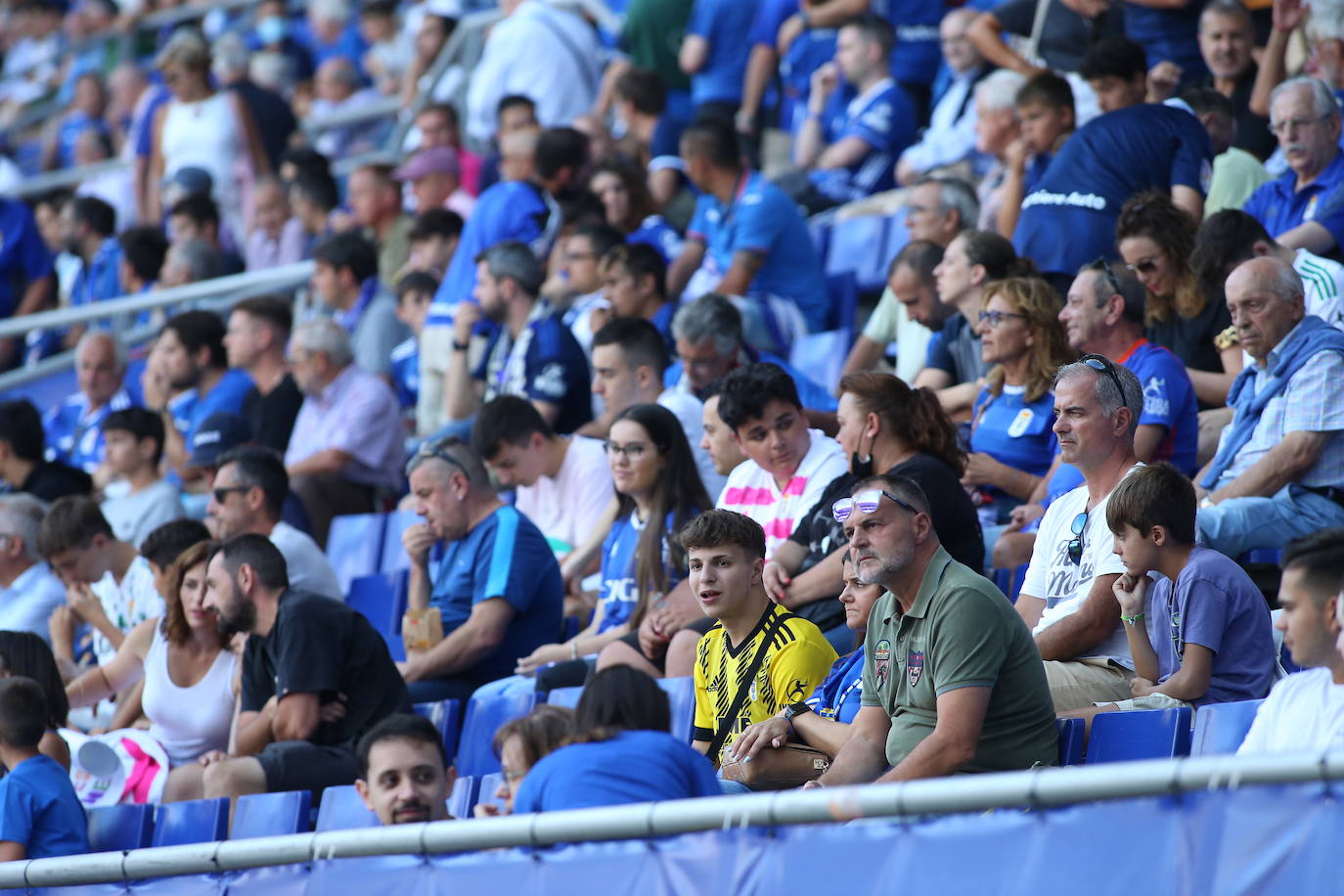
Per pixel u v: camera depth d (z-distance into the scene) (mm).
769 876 11898
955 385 23594
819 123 36656
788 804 11867
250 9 56125
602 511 23750
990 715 14172
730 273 28844
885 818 11578
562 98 39438
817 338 28000
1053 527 17188
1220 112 25609
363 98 48031
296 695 19062
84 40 58312
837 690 16281
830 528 18609
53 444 35156
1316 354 18266
